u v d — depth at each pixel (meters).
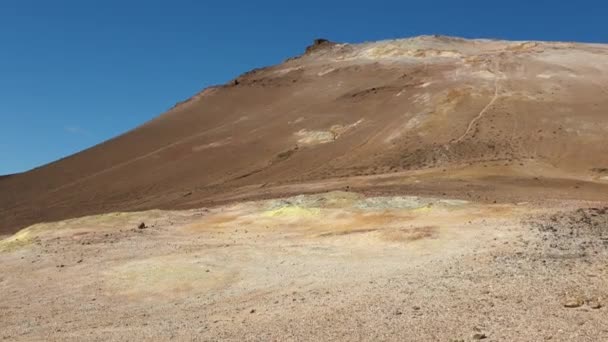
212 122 85.81
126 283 18.61
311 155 62.31
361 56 107.12
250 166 63.22
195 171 65.12
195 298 16.50
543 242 17.61
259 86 99.12
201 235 25.67
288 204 30.12
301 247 21.62
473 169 46.09
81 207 57.16
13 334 14.33
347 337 10.53
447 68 87.00
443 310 11.52
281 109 85.12
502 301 11.66
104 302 16.91
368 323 11.25
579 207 25.34
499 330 10.00
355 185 42.72
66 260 22.11
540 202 28.44
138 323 14.34
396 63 97.06
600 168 45.47
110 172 70.12
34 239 26.50
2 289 19.09
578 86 69.31
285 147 67.75
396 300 12.75
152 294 17.38
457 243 19.75
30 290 18.72
